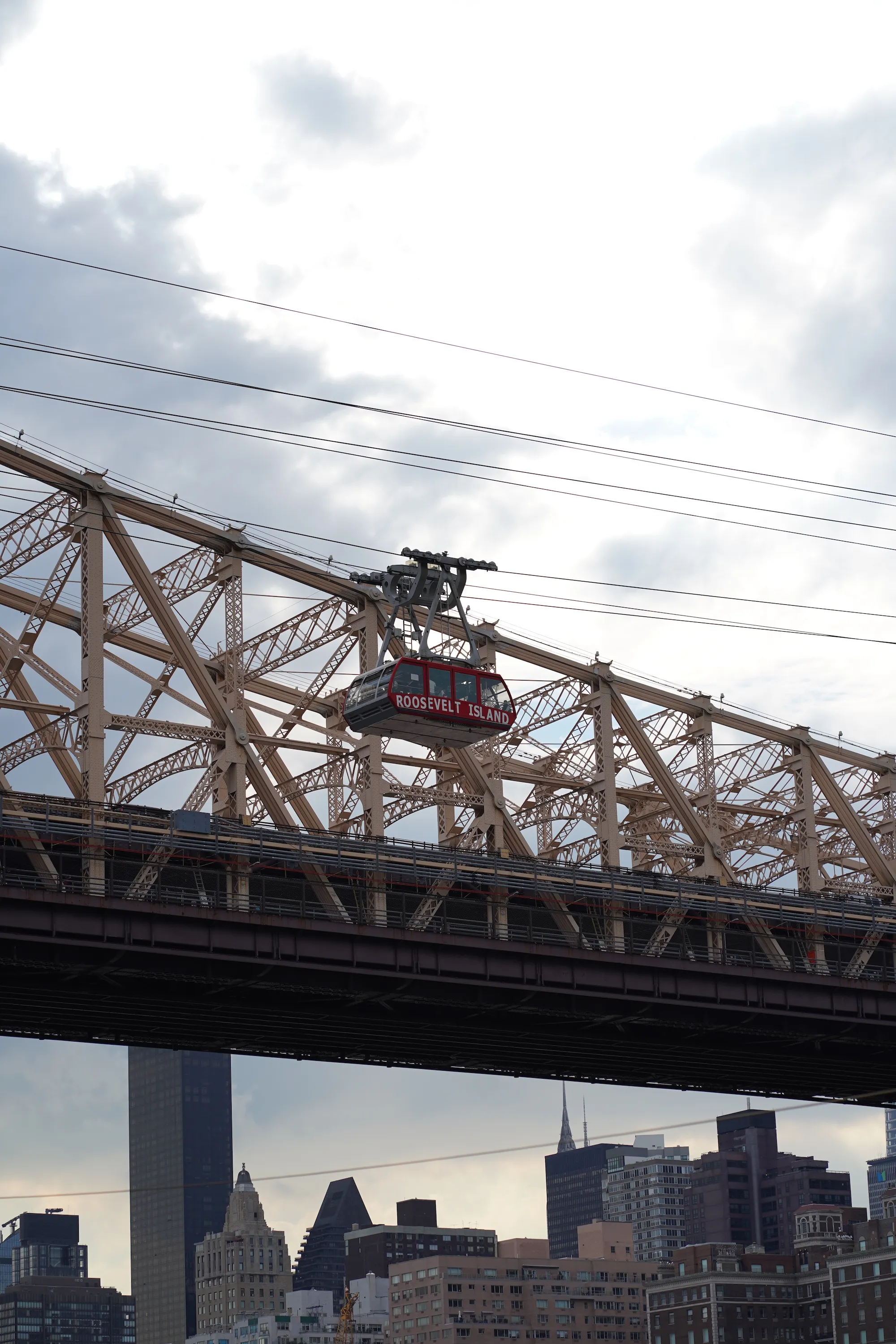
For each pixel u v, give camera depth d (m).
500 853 106.94
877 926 119.81
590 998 103.06
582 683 116.00
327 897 95.69
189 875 94.69
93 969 86.81
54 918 84.31
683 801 116.00
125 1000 92.88
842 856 135.25
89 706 90.81
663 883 111.25
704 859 116.69
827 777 128.00
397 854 99.00
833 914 118.75
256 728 103.19
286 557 102.62
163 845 89.75
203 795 97.00
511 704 101.50
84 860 88.12
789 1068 122.94
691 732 121.88
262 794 97.88
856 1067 123.00
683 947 110.25
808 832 125.38
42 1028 101.06
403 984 96.06
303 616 104.88
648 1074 124.19
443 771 113.88
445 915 100.31
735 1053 116.50
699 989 106.00
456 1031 105.31
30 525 95.00
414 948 95.25
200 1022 100.44
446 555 100.19
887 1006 114.12
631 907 109.00
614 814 111.81
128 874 93.69
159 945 86.94
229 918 88.69
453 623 110.94
